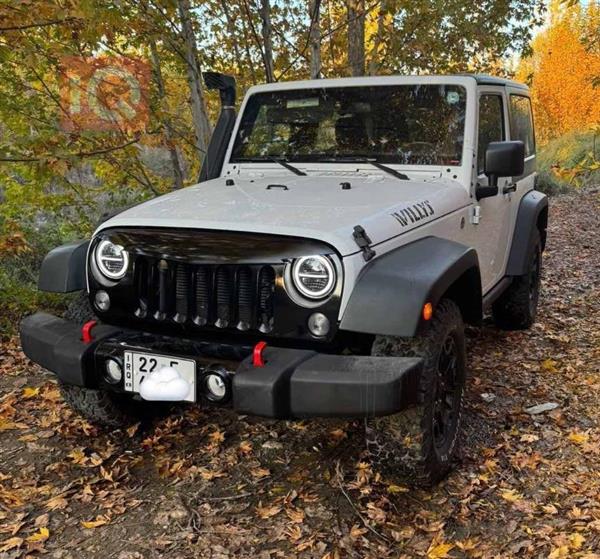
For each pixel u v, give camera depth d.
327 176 3.80
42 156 4.71
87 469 3.24
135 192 7.41
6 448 3.46
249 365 2.50
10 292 5.64
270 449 3.40
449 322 2.91
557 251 9.22
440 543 2.59
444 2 7.95
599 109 22.28
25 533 2.73
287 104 4.20
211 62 6.90
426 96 3.88
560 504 2.87
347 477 3.12
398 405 2.39
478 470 3.15
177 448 3.44
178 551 2.59
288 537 2.67
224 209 2.97
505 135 4.49
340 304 2.53
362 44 7.84
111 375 2.85
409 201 3.14
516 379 4.30
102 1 5.15
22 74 5.77
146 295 2.85
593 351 4.83
